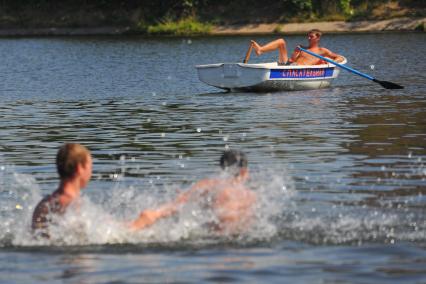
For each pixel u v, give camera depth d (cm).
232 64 4344
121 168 2228
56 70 5894
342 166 2173
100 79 5219
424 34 8238
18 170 2245
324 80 4503
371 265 1331
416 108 3416
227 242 1479
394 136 2666
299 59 4569
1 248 1474
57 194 1522
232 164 1562
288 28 9338
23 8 10756
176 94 4300
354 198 1798
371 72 5275
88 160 1523
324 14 9469
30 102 4000
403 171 2089
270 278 1270
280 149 2472
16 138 2831
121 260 1384
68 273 1316
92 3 10619
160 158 2372
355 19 9256
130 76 5381
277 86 4366
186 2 9912
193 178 2070
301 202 1761
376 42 7506
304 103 3750
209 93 4338
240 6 9881
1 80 5247
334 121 3072
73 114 3481
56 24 10444
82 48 7919
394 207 1716
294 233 1527
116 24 10238
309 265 1335
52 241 1504
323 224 1587
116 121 3228
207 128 2975
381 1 9444
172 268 1330
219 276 1281
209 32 9581
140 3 10381
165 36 9431
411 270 1302
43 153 2517
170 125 3078
